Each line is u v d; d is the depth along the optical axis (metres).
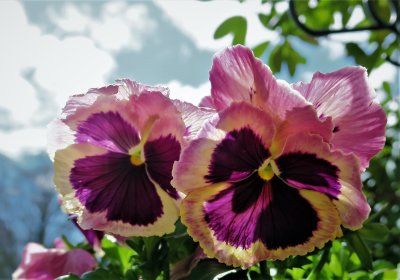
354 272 0.31
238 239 0.20
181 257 0.25
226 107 0.20
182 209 0.20
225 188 0.20
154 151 0.21
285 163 0.20
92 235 0.29
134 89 0.21
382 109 0.21
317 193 0.20
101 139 0.22
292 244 0.20
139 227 0.21
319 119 0.19
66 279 0.25
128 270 0.25
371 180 0.57
